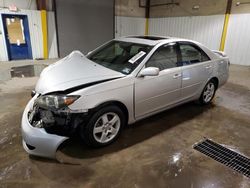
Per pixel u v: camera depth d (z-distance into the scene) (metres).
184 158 2.25
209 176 2.00
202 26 9.44
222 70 3.70
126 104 2.33
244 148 2.49
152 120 3.12
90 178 1.90
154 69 2.32
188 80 3.05
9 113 3.14
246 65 8.26
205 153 2.36
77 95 1.97
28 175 1.89
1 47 7.55
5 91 4.18
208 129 2.92
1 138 2.46
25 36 8.00
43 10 7.98
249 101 4.14
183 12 10.10
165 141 2.56
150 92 2.54
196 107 3.70
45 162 2.08
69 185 1.81
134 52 2.70
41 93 2.13
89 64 2.60
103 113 2.17
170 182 1.90
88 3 9.02
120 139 2.55
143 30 11.94
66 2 8.40
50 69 2.54
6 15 7.41
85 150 2.29
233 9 8.26
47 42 8.47
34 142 1.92
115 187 1.81
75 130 2.00
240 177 2.01
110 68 2.57
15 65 6.99
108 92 2.14
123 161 2.15
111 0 9.79
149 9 11.68
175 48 2.92
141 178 1.93
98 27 9.72
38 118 2.05
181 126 2.97
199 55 3.28
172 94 2.88
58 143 1.95
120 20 10.78
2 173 1.90
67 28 8.75
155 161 2.18
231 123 3.13
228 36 8.60
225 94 4.56
